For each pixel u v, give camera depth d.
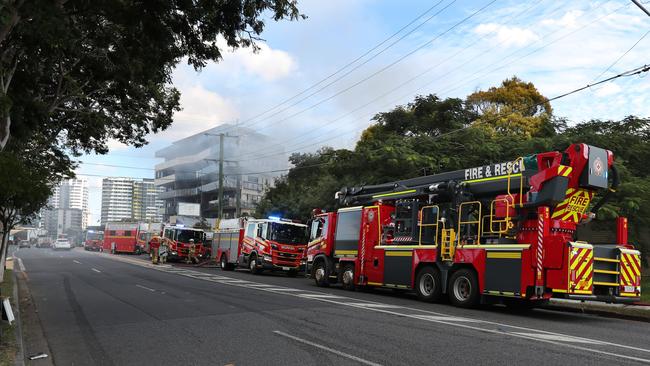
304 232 28.67
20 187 11.89
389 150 23.36
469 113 31.64
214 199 90.25
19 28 10.03
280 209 42.56
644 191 18.28
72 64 16.33
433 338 8.95
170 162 101.94
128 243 60.06
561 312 14.74
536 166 13.29
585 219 13.48
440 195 15.28
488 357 7.52
